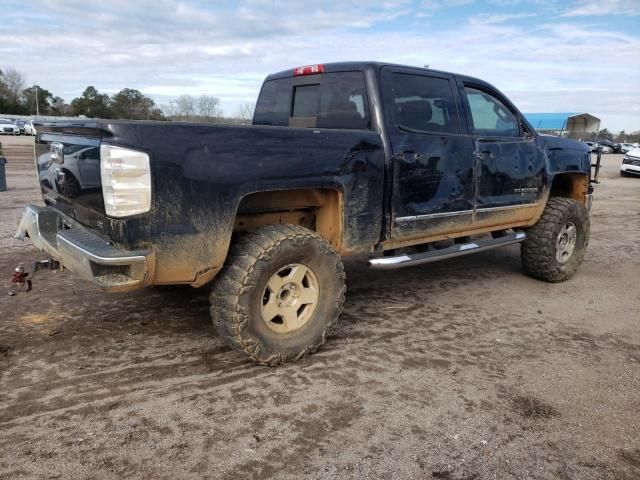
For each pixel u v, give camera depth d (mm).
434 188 4477
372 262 4160
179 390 3299
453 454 2756
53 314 4465
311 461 2660
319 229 4070
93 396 3195
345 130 3842
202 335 4137
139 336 4082
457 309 5023
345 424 2988
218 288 3389
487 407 3229
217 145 3148
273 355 3557
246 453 2705
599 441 2924
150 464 2596
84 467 2555
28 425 2875
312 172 3596
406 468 2633
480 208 4934
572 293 5660
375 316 4750
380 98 4184
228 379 3457
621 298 5520
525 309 5086
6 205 9719
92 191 3098
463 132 4801
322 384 3434
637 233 9203
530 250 5820
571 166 5977
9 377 3393
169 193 3000
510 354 4023
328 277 3732
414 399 3289
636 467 2713
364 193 3955
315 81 4723
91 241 3160
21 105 86125
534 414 3172
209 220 3164
